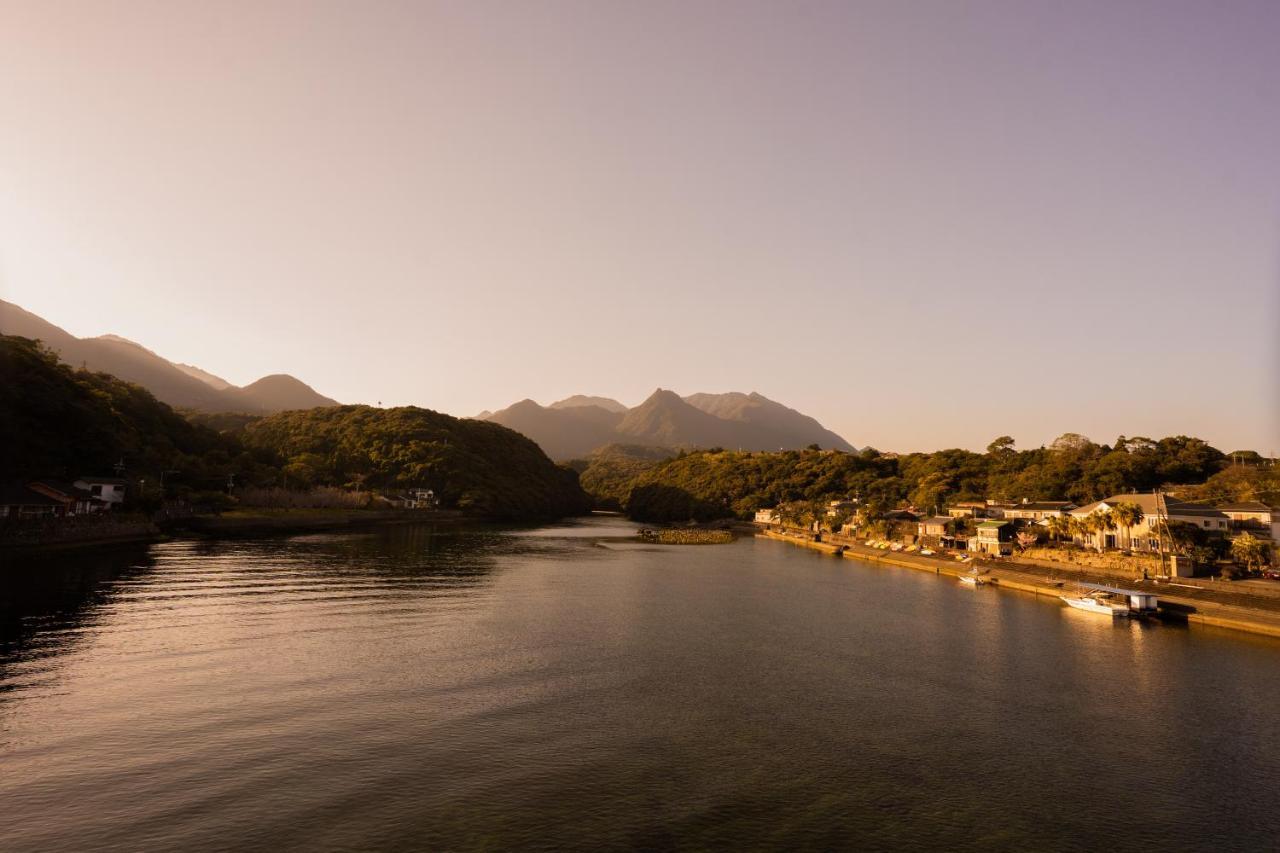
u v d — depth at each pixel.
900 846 23.62
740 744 31.89
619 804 26.00
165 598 59.00
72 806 24.69
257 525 132.12
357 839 23.11
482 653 45.97
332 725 32.66
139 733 30.98
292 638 47.72
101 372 174.62
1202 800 27.39
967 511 127.56
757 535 181.25
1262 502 96.31
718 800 26.53
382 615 56.31
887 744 32.25
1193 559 71.12
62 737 30.25
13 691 35.31
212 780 26.91
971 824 25.23
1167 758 31.20
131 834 23.05
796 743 32.16
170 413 178.88
